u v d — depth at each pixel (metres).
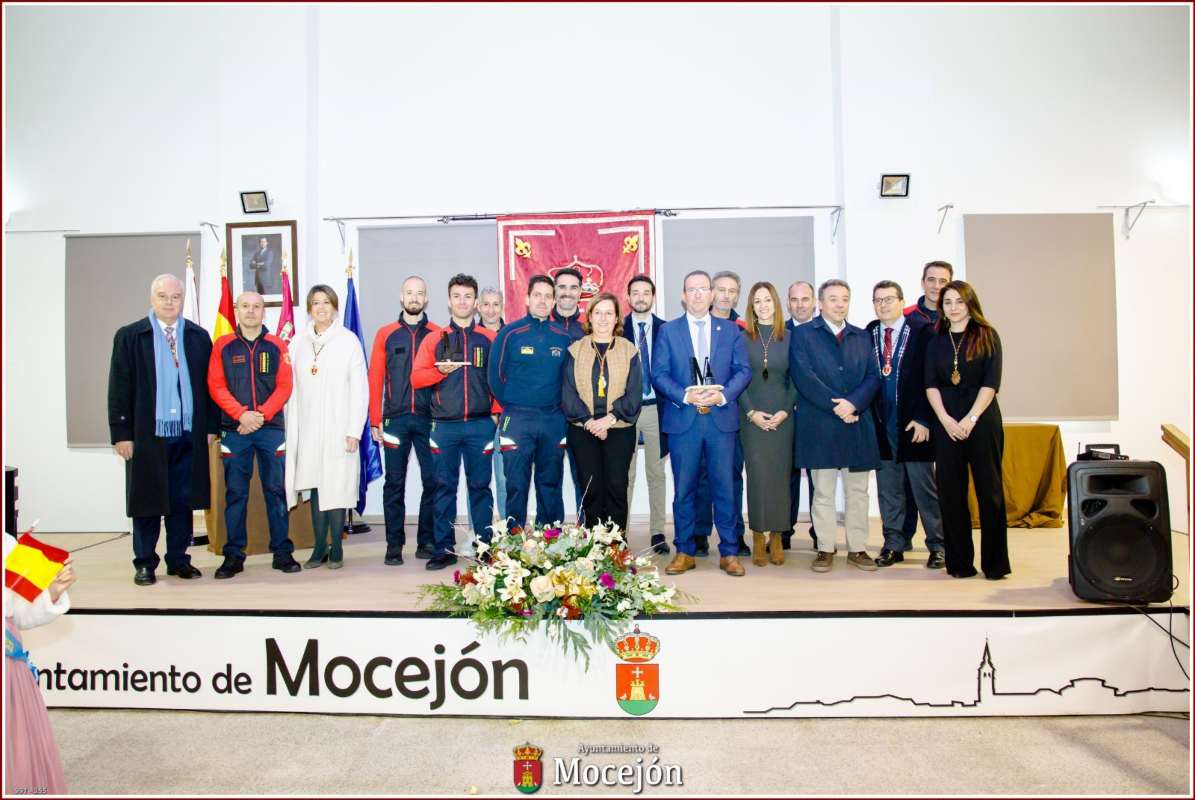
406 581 3.21
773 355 3.40
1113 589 2.56
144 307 5.18
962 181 5.08
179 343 3.35
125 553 4.22
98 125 5.27
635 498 5.21
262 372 3.44
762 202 5.18
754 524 3.44
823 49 5.18
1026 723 2.50
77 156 5.27
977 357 3.11
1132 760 2.24
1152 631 2.56
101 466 5.20
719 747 2.36
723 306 3.70
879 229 5.06
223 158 5.16
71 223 5.26
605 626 2.53
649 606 2.57
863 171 5.07
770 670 2.55
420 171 5.22
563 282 3.37
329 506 3.48
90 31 5.28
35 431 5.21
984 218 5.04
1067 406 5.03
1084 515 2.63
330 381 3.52
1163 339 5.09
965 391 3.13
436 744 2.40
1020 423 5.04
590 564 2.57
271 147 5.16
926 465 3.43
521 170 5.21
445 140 5.22
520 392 3.29
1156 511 2.58
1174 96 5.10
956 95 5.09
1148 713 2.56
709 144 5.18
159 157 5.25
